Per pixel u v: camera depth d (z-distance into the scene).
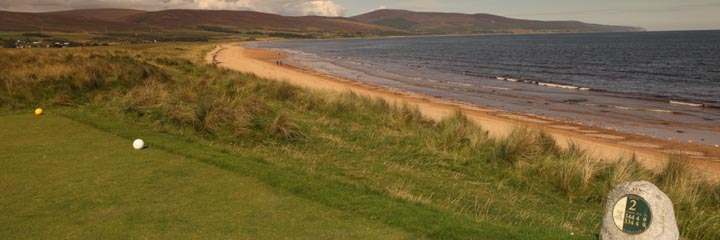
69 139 9.07
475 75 44.75
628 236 4.52
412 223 5.46
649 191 4.42
